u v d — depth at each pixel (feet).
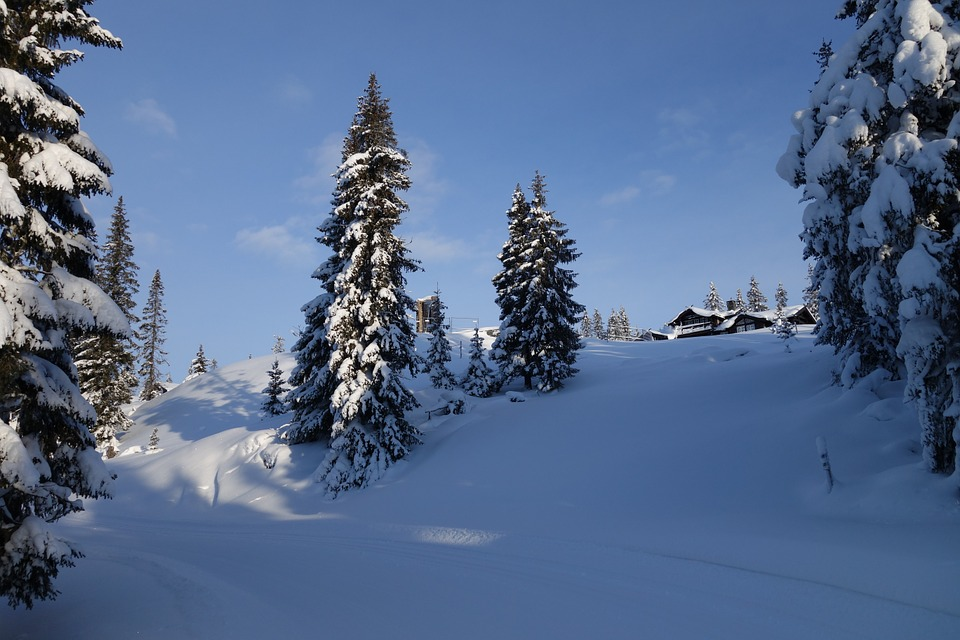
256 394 158.92
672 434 56.90
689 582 26.43
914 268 31.32
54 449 30.22
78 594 33.42
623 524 38.99
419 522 49.29
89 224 34.04
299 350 83.97
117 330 31.24
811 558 27.09
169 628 25.62
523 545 37.09
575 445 61.21
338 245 82.33
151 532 59.41
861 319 49.26
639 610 23.49
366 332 72.02
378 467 68.08
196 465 87.35
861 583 23.71
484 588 28.45
